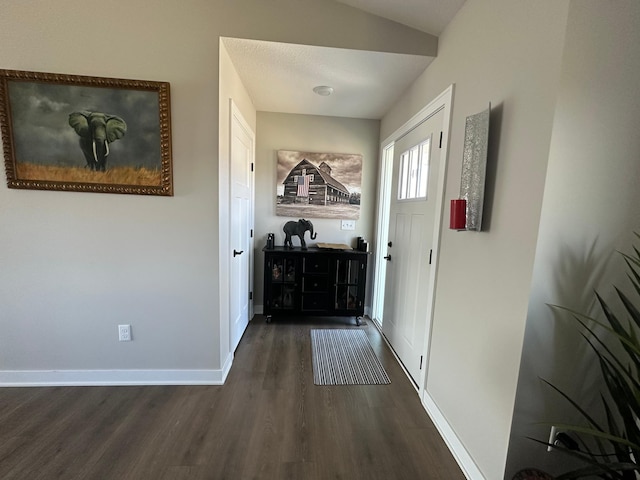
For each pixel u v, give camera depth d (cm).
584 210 98
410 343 209
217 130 169
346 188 307
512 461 109
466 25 145
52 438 141
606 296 104
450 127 158
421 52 176
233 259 218
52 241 169
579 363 106
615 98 95
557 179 96
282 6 168
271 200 304
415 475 130
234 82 200
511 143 111
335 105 269
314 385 192
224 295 193
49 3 152
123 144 164
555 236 98
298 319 308
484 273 125
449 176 159
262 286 313
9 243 167
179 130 167
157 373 186
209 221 176
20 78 153
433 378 168
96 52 158
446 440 149
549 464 111
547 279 100
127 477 123
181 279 179
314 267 284
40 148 159
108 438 142
